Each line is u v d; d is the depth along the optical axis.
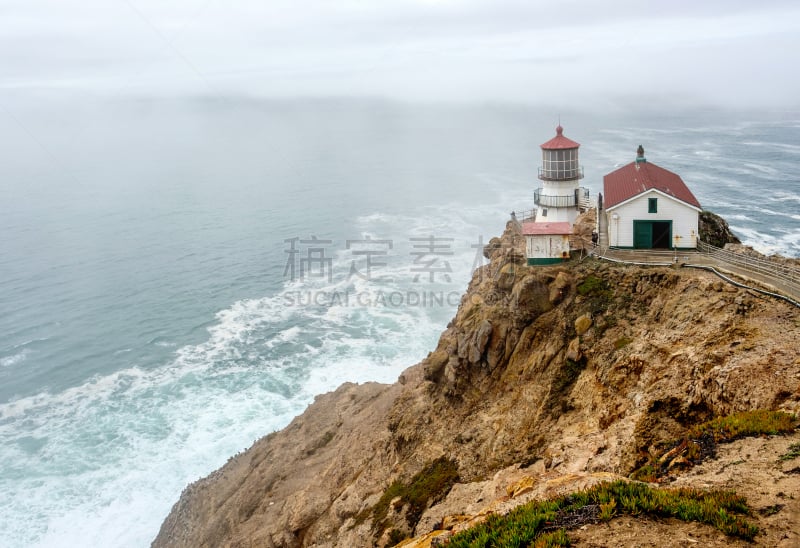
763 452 14.48
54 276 74.56
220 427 43.66
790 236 70.69
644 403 19.78
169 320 61.50
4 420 45.62
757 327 20.50
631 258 29.17
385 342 53.47
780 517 12.03
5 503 37.03
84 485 38.56
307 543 27.89
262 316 60.97
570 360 25.45
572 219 38.16
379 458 30.27
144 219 99.69
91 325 61.19
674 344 21.97
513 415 25.64
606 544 12.20
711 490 13.34
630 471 16.81
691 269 26.47
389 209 98.19
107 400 47.91
